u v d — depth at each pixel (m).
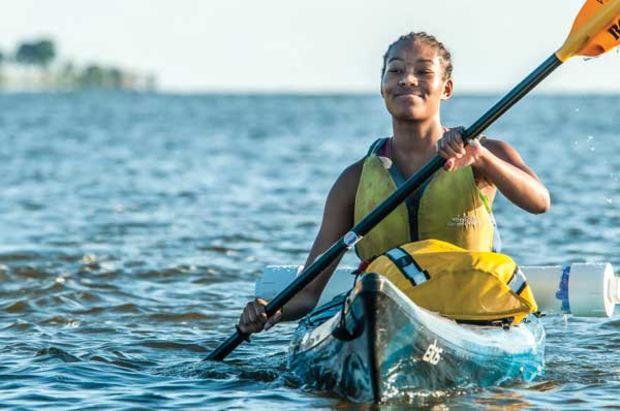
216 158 61.62
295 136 88.81
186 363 16.64
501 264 14.52
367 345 13.32
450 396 14.21
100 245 27.72
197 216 33.91
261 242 28.44
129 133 94.69
